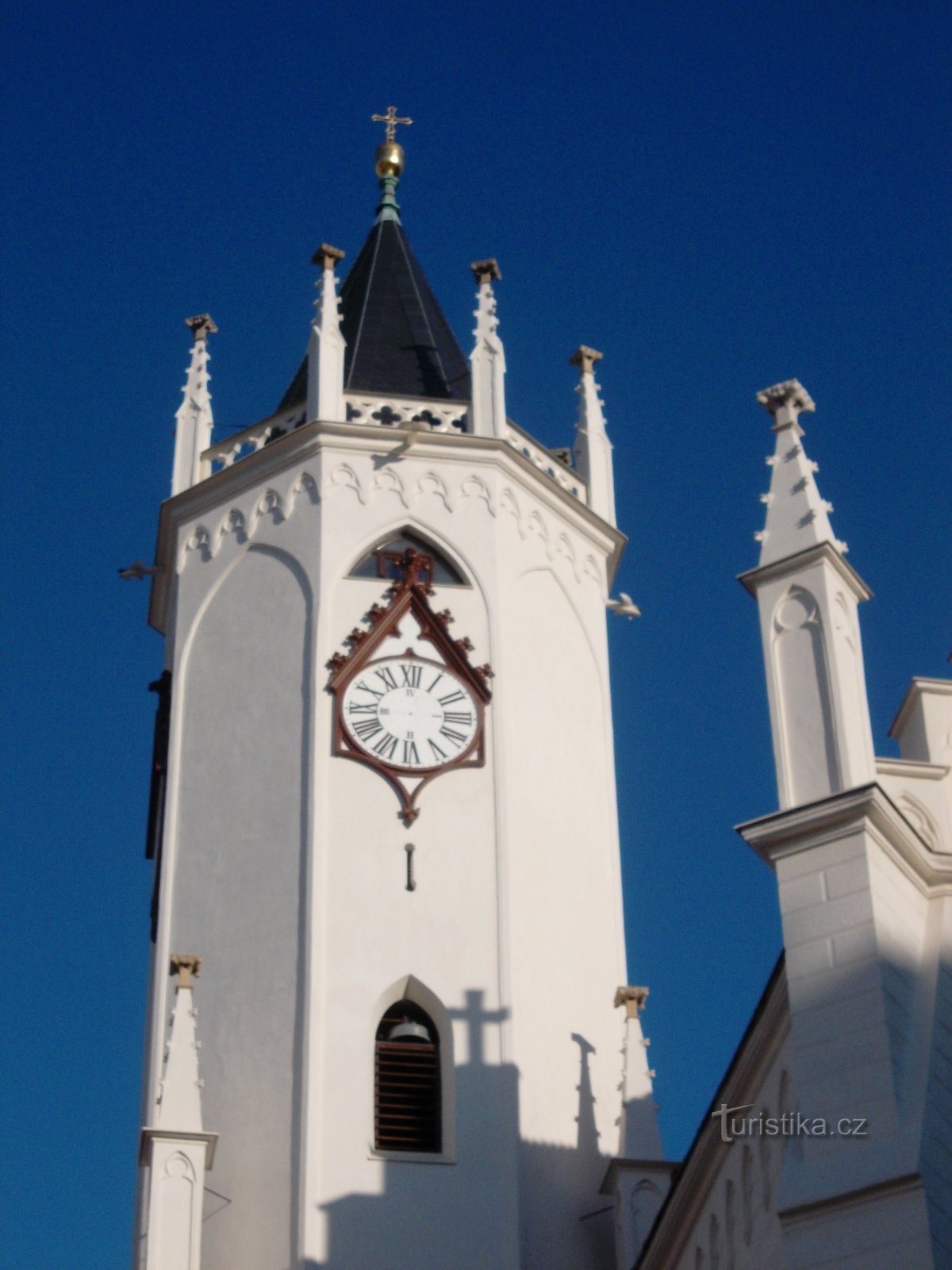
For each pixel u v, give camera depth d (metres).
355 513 43.41
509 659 42.62
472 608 42.88
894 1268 21.75
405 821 40.50
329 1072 38.03
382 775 40.91
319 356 45.25
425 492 43.84
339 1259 36.44
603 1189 37.72
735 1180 26.58
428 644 42.28
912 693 28.38
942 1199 22.17
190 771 41.97
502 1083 38.28
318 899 39.53
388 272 50.53
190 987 37.12
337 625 42.25
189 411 46.81
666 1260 29.81
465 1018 38.78
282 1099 37.94
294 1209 36.84
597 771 43.25
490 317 46.44
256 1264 36.59
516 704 42.31
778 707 26.09
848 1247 22.11
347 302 50.06
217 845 40.91
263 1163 37.47
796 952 24.06
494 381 45.53
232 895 40.25
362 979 38.97
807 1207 22.42
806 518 27.14
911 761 27.22
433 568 43.25
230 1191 37.31
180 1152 35.38
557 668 43.62
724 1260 27.03
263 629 42.78
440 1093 38.31
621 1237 36.38
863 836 24.30
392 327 48.59
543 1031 39.28
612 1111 39.22
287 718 41.56
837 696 25.81
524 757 41.88
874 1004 23.36
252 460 44.56
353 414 45.06
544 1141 38.19
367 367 47.19
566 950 40.47
